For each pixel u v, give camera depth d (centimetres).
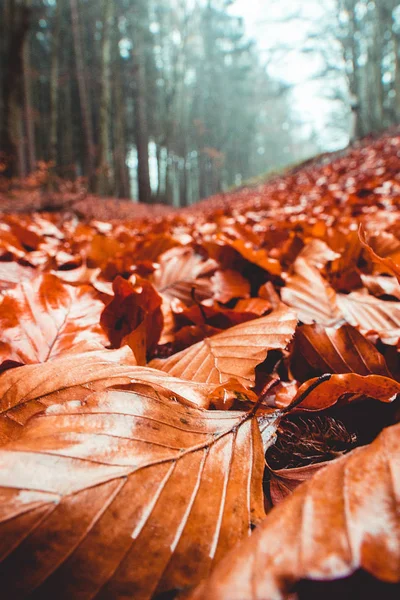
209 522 44
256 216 514
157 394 59
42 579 36
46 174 1101
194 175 5731
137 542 41
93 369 72
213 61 5219
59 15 2384
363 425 74
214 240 202
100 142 2403
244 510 47
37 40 3275
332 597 32
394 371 95
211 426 57
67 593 36
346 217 331
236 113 5628
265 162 7800
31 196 956
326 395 69
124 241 337
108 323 109
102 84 2398
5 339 90
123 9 3222
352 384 65
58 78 2709
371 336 105
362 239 66
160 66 4347
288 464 68
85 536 39
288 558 32
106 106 2414
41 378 69
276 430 67
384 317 118
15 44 1352
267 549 33
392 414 75
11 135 1362
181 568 40
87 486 43
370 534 32
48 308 103
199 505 46
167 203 4000
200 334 113
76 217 741
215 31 5197
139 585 38
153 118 4178
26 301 100
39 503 40
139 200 3509
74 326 101
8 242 242
